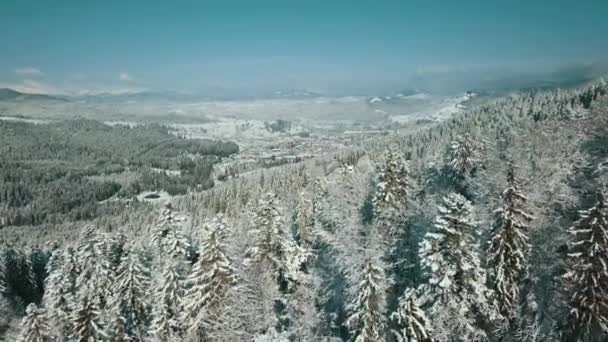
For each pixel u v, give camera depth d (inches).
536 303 1339.8
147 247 3002.0
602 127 2485.2
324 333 1636.3
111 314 1801.2
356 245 2001.7
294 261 1872.5
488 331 1282.0
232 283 1649.9
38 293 3366.1
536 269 1438.2
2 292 2913.4
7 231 6624.0
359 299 1288.1
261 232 1822.1
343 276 1843.0
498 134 3651.6
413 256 1727.4
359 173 3102.9
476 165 2485.2
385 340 1296.8
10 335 2583.7
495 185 2060.8
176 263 2054.6
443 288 1229.7
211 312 1567.4
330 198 2709.2
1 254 3265.3
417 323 1156.5
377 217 2063.2
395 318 1298.0
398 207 2038.6
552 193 1840.6
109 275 2239.2
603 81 4234.7
